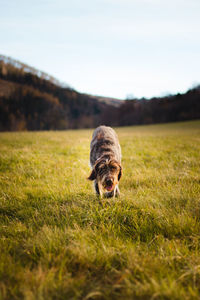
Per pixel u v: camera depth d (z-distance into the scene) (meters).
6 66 115.69
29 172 6.48
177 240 3.01
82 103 104.06
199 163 7.09
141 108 81.62
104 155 4.72
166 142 13.95
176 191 4.46
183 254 2.79
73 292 2.19
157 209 3.73
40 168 6.98
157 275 2.39
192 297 2.04
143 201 4.04
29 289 2.16
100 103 120.06
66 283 2.25
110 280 2.38
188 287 2.20
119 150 5.89
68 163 7.75
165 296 2.04
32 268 2.62
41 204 4.34
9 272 2.42
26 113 75.94
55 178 5.92
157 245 2.94
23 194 4.76
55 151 10.28
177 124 55.09
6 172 6.56
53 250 2.84
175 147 11.45
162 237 3.14
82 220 3.61
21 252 2.84
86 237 3.10
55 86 110.88
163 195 4.36
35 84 106.56
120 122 82.50
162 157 8.59
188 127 41.16
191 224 3.30
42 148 11.09
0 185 5.38
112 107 89.44
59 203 4.31
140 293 2.11
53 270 2.43
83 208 4.07
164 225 3.39
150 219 3.57
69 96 104.81
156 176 5.83
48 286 2.21
